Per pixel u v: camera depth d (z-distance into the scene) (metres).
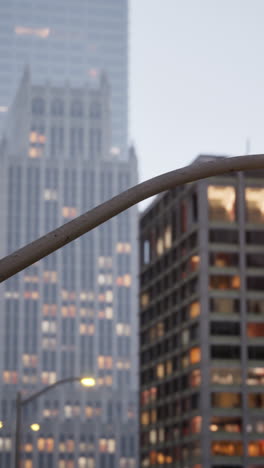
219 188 140.00
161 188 13.46
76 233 13.16
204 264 137.12
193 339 138.00
